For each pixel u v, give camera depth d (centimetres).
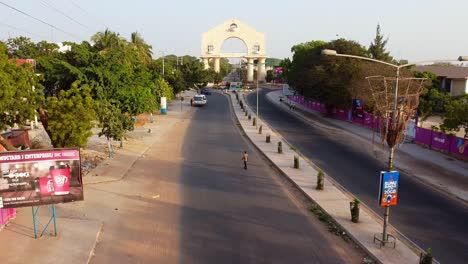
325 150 3369
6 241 1492
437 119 5028
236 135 4128
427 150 3338
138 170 2614
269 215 1853
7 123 2067
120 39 5175
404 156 3133
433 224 1773
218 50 13362
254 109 6762
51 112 2334
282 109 6919
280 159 2961
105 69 3356
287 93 8519
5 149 2164
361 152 3294
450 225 1767
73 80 3244
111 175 2436
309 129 4628
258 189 2258
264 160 2998
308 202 2047
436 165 2844
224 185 2320
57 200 1520
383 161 2966
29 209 1820
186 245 1530
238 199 2075
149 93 4331
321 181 2205
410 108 1543
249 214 1862
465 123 2984
